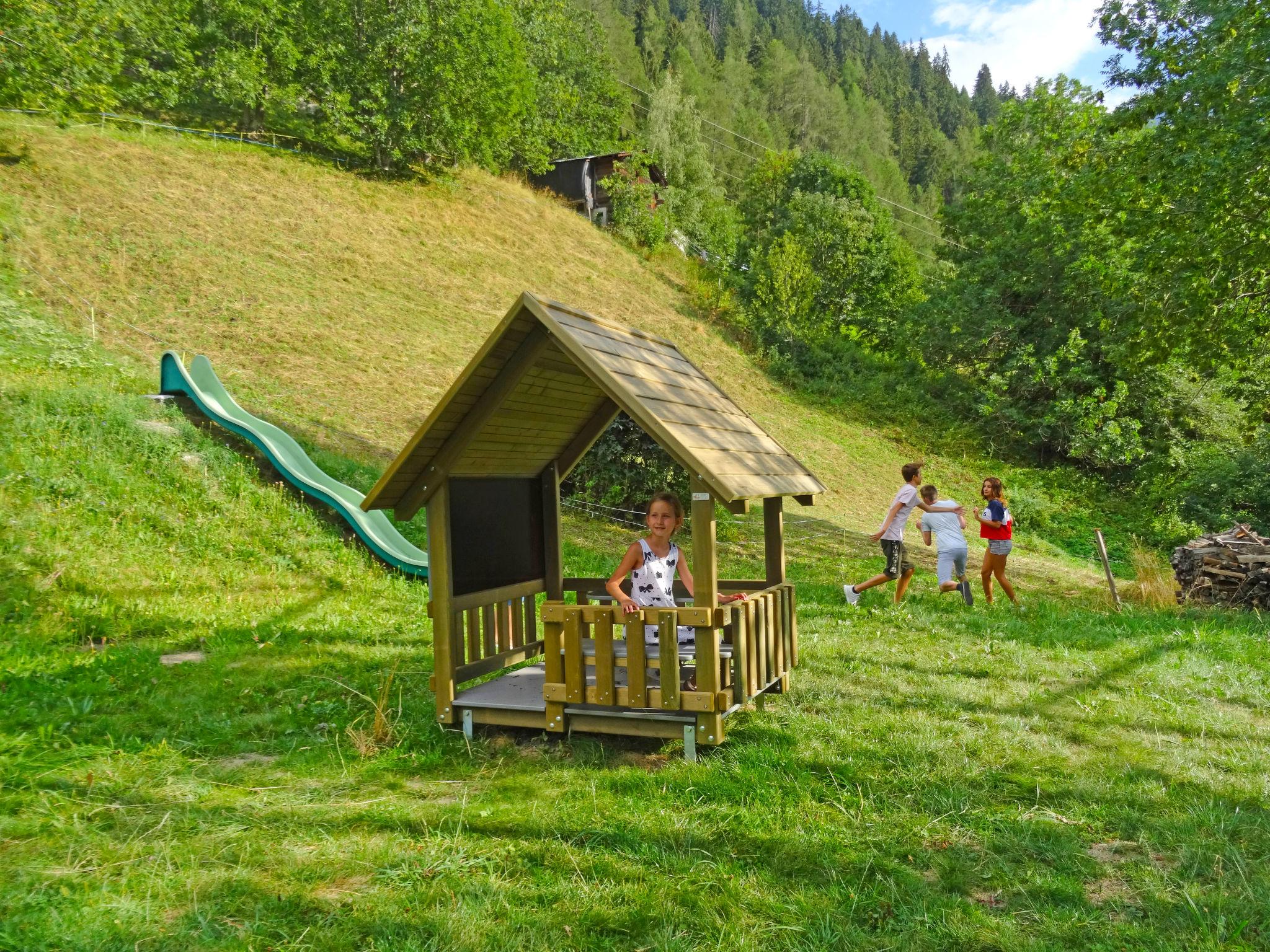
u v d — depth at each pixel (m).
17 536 8.27
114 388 12.05
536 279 27.12
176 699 5.68
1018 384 26.91
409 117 29.91
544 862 3.63
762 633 5.68
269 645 7.15
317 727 5.38
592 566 10.89
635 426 14.61
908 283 40.56
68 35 21.12
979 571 14.25
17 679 5.77
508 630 6.25
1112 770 4.87
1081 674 7.02
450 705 5.36
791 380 28.14
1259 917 3.24
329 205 25.36
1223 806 4.32
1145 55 14.62
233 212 22.47
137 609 7.85
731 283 33.44
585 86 51.00
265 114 30.52
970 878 3.58
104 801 4.04
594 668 5.54
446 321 21.75
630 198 35.78
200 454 10.77
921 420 27.20
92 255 17.77
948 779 4.64
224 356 16.09
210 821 3.88
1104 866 3.71
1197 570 11.79
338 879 3.43
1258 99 12.48
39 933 2.87
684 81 87.62
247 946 2.90
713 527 4.88
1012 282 28.09
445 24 31.16
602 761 4.92
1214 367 17.84
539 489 6.71
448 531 5.46
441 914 3.12
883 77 128.50
